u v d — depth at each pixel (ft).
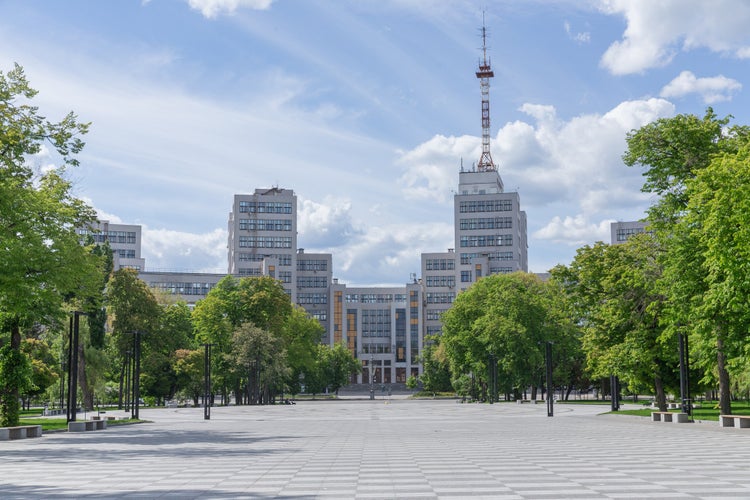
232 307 369.91
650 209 153.79
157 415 229.45
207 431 136.36
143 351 325.01
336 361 571.69
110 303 310.45
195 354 334.44
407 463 66.18
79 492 47.03
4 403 133.18
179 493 45.80
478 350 334.24
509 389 344.28
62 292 137.69
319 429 140.15
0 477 57.36
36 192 135.85
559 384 341.62
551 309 314.76
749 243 113.60
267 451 83.92
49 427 148.05
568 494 43.11
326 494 44.39
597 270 199.00
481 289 351.67
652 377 191.83
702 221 131.13
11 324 138.62
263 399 383.86
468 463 65.51
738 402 271.69
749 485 46.96
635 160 153.17
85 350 257.96
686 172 148.36
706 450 80.18
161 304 370.12
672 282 143.13
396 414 224.53
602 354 206.49
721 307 128.67
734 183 117.70
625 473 55.21
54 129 137.39
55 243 132.57
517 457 71.77
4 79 133.90
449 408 278.05
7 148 131.64
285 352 356.79
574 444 91.61
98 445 98.63
